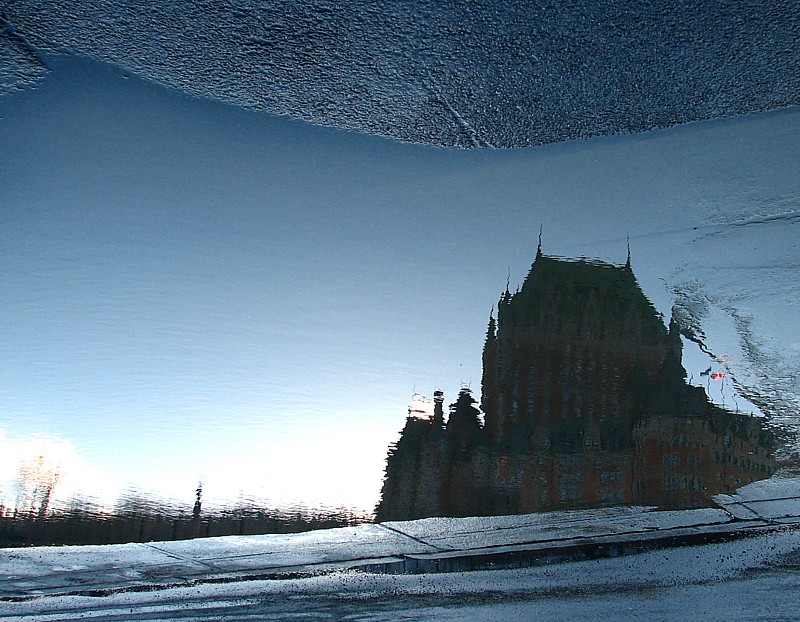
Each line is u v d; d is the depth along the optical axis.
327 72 9.51
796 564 6.01
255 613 5.23
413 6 9.12
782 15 9.19
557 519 7.60
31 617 5.21
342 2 9.15
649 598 5.36
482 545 6.72
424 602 5.43
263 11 9.23
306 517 7.39
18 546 6.63
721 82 9.52
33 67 9.58
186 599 5.58
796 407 8.63
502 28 9.16
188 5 9.31
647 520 7.32
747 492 7.96
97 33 9.48
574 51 9.27
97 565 6.29
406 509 8.09
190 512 7.22
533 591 5.59
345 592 5.70
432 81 9.46
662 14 9.16
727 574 5.84
